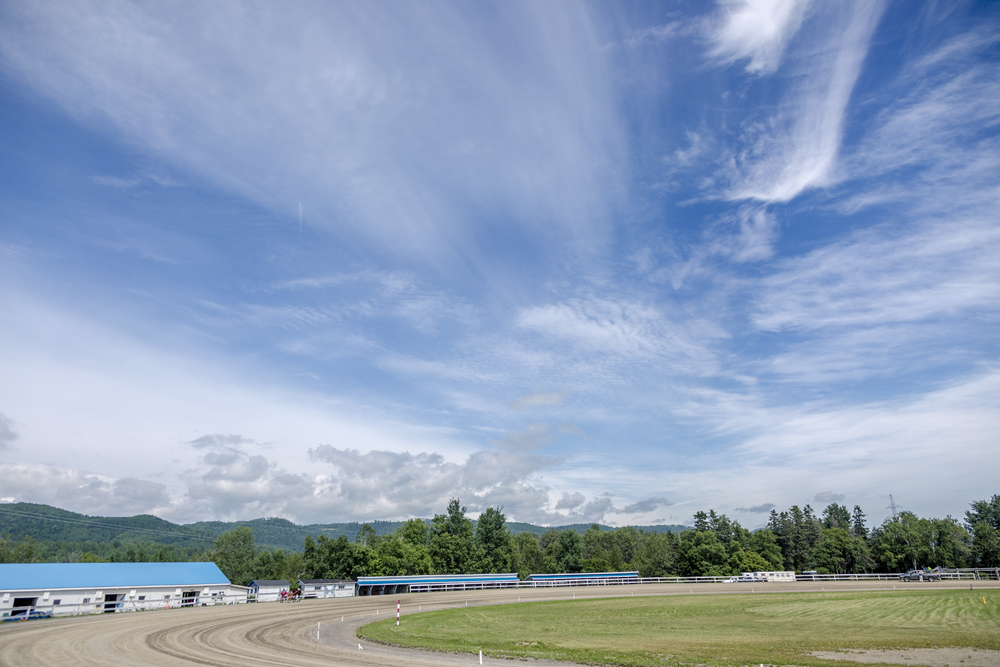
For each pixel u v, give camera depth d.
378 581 76.94
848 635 31.69
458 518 114.38
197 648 28.27
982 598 49.69
